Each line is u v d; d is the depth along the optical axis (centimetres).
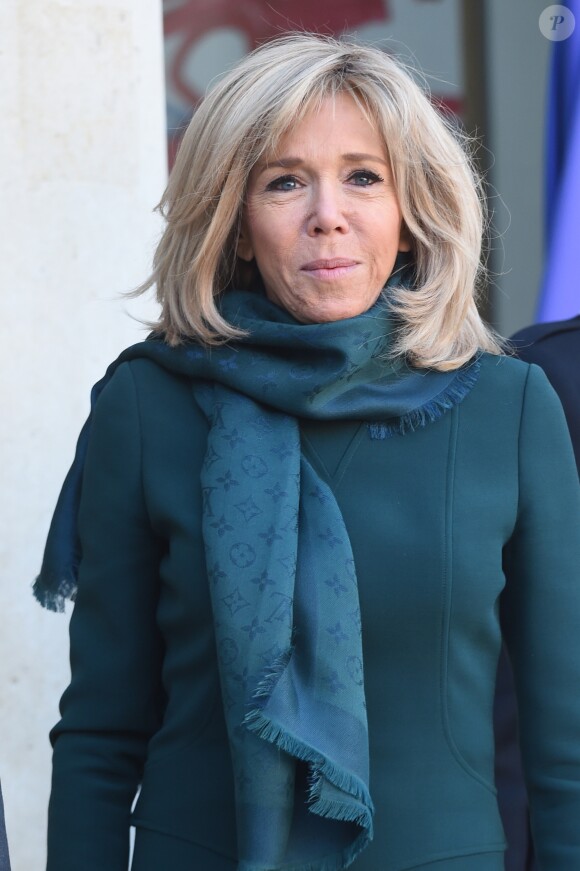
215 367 715
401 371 712
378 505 689
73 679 729
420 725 673
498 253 1672
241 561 661
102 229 1084
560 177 1321
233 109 704
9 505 1062
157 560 721
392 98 696
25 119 1065
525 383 713
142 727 725
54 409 1071
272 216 701
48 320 1070
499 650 700
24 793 1073
